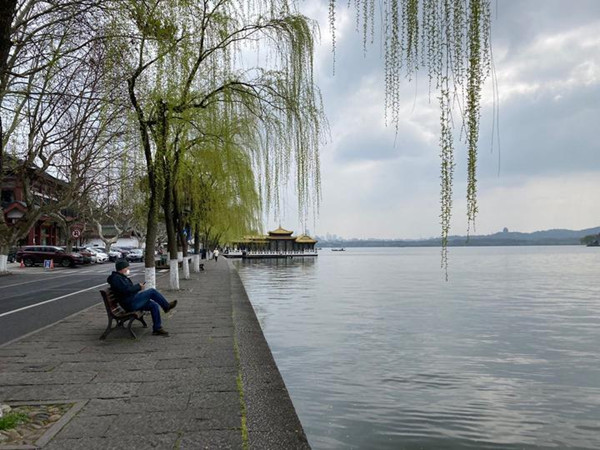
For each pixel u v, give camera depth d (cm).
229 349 844
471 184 349
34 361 752
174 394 583
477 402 989
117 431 464
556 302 3069
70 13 946
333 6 448
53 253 4541
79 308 1562
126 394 582
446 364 1330
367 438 783
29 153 1938
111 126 1116
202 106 1259
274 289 3875
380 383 1123
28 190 2938
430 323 2123
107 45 914
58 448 424
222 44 1207
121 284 956
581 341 1722
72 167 2195
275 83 1130
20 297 1927
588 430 838
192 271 3522
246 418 528
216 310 1383
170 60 1061
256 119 1259
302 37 1029
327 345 1582
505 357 1430
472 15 348
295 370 1241
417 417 890
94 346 869
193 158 1706
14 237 3191
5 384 624
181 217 2605
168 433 460
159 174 1294
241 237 2880
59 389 602
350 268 7775
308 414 898
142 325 1102
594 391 1079
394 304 2866
